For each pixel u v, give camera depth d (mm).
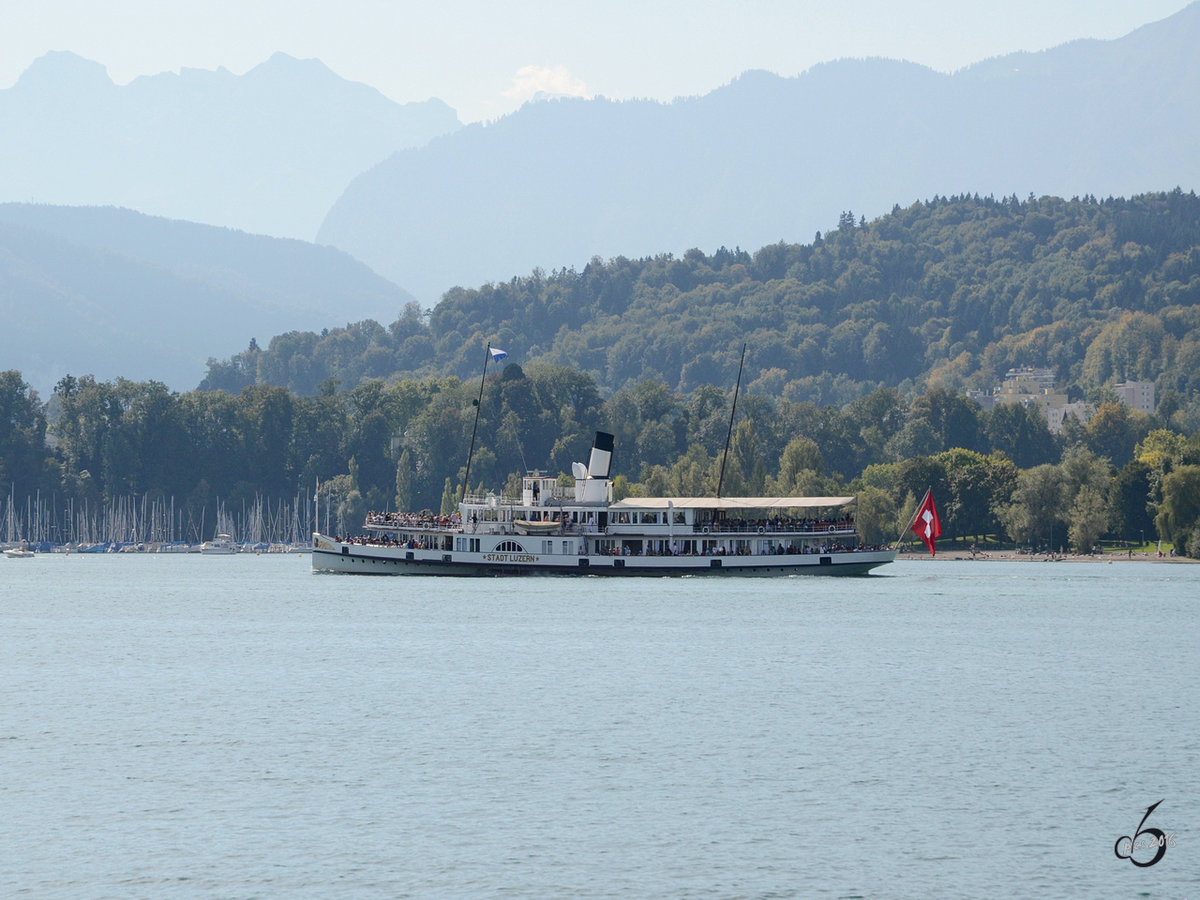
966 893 172750
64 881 175500
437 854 186500
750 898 170375
